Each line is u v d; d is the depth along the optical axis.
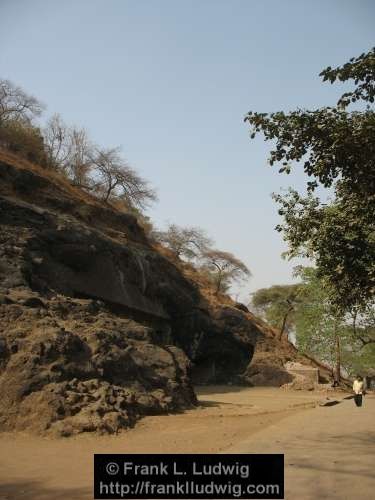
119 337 18.62
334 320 36.75
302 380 42.06
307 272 37.66
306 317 39.34
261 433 11.73
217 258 57.00
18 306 17.09
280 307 54.16
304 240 11.39
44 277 24.19
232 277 57.91
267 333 50.81
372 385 45.75
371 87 9.05
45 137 40.62
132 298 31.42
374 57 8.63
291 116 9.56
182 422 14.02
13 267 20.69
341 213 10.67
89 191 40.53
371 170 9.26
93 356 15.74
